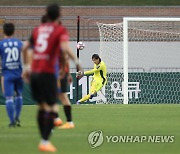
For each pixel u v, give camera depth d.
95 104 78.06
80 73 75.06
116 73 86.25
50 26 28.44
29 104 79.38
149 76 85.44
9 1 120.38
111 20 113.25
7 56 40.59
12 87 40.97
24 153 27.80
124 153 28.53
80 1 121.31
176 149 30.06
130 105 74.00
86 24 111.31
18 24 110.88
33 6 115.06
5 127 41.47
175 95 85.88
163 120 47.88
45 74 28.06
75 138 34.41
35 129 39.75
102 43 88.38
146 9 117.19
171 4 123.06
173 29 102.12
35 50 28.44
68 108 41.12
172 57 102.06
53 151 28.11
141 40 101.75
